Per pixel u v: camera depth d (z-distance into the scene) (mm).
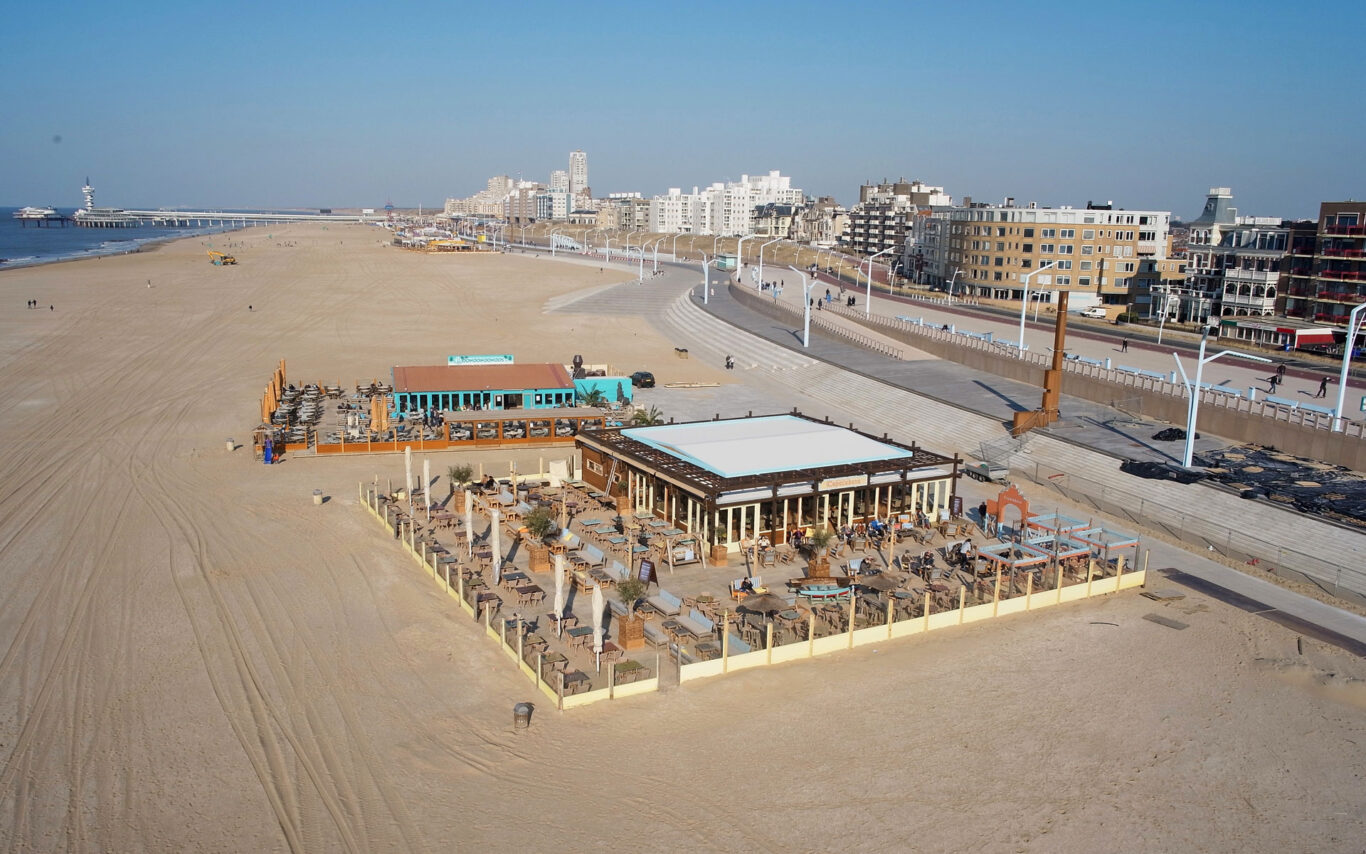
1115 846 28797
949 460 58000
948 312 153375
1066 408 81750
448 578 45562
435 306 168625
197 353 116188
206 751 32688
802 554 52656
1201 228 172875
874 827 29328
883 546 53375
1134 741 34438
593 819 29484
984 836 29047
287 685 37094
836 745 33719
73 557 49938
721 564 51062
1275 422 67938
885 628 42031
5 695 36000
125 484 63250
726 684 37781
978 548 49469
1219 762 33281
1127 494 62281
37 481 63531
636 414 78312
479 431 77875
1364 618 45000
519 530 53844
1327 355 113562
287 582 47094
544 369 94938
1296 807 30922
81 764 31844
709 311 151125
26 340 120688
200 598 45031
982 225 187875
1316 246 134375
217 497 60906
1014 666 39906
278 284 196625
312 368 109500
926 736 34406
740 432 65438
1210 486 59344
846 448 60656
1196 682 38812
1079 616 45031
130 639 40719
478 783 31219
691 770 32062
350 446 72875
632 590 41125
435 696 36469
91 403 87750
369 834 28656
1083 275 177125
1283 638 42875
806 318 116688
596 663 38281
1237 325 129125
